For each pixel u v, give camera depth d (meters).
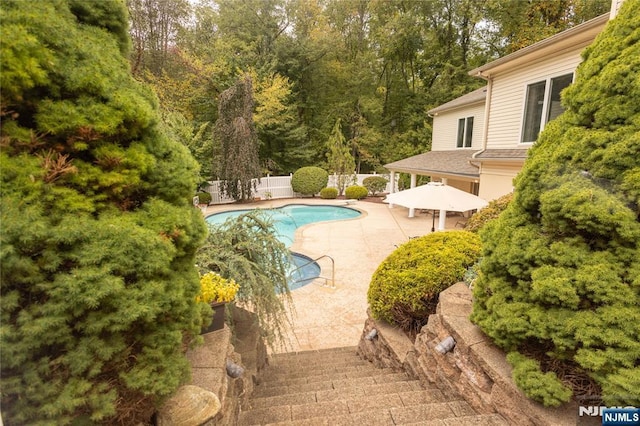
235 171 17.42
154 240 1.67
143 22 15.74
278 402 3.22
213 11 22.33
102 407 1.54
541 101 8.12
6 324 1.30
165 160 1.96
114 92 1.63
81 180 1.54
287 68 23.05
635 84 2.18
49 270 1.38
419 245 4.75
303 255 9.84
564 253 2.31
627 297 2.02
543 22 20.00
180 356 1.93
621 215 2.07
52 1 1.52
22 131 1.39
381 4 25.12
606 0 17.42
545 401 2.07
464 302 3.57
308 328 5.98
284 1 23.28
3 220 1.26
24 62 1.32
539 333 2.29
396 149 24.61
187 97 18.50
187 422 1.93
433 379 3.37
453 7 23.98
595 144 2.32
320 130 24.92
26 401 1.37
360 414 2.67
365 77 24.41
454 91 23.34
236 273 3.79
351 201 19.64
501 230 2.84
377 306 4.59
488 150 9.84
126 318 1.53
